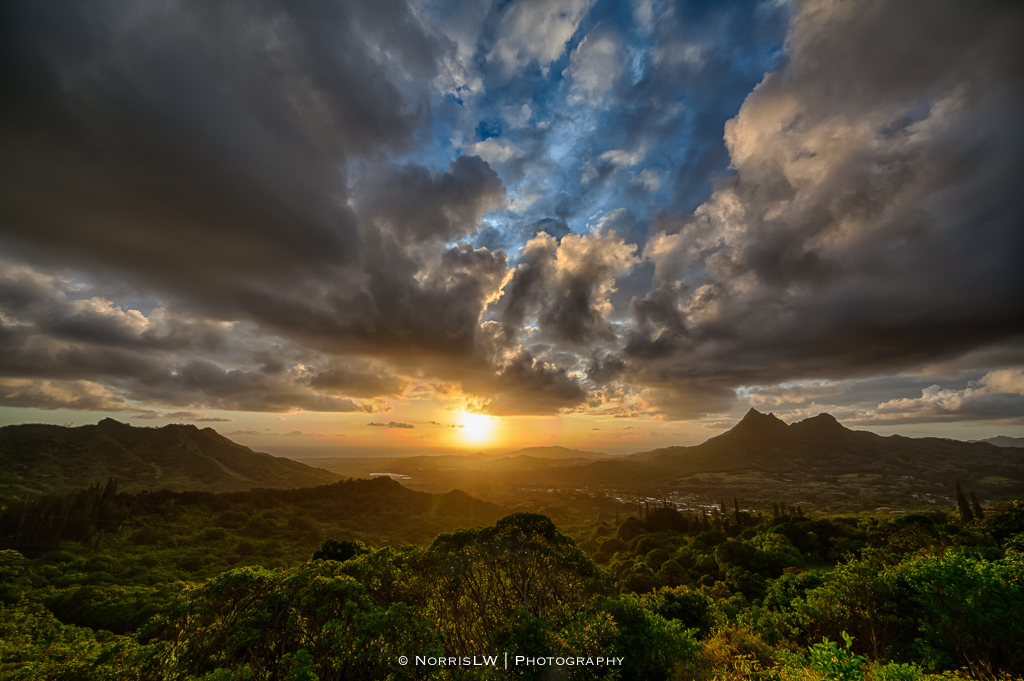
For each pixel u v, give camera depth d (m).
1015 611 10.45
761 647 14.17
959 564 11.88
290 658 10.59
